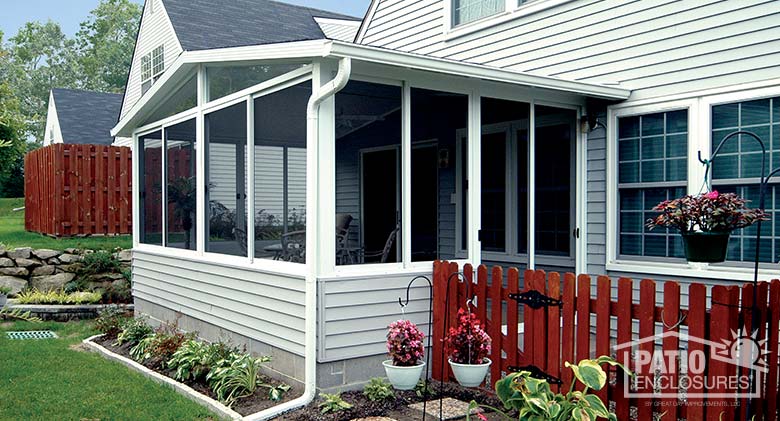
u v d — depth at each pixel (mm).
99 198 12055
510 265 7816
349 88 5363
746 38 5832
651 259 6574
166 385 5797
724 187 6039
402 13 9969
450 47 9039
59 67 46969
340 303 5191
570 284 4578
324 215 5164
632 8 6738
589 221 7082
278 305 5633
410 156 5598
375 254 5535
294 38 17219
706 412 3865
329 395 4980
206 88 6906
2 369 6289
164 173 8133
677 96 6336
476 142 5957
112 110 22828
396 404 4988
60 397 5391
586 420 3672
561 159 7352
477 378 5020
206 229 6984
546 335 4773
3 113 5559
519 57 7996
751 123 5836
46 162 12219
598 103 6969
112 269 10516
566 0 7387
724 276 5953
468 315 5078
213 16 16688
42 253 10250
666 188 6480
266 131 5840
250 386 5387
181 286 7582
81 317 9336
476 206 5941
